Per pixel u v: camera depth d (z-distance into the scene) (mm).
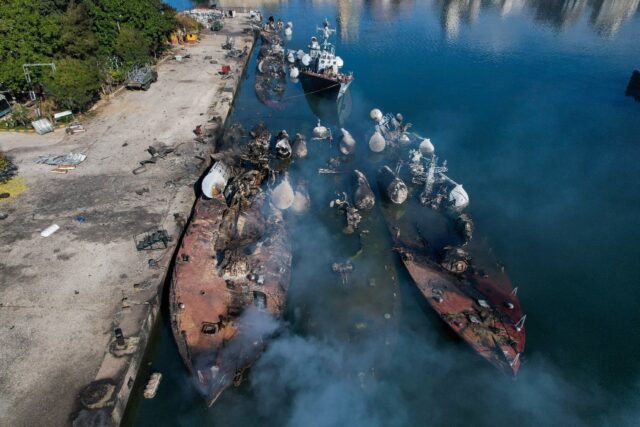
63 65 53594
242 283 31734
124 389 25312
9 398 24359
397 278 34531
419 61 86688
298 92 74250
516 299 32312
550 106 67250
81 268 32938
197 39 94062
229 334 28125
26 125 53219
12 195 40875
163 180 43906
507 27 109875
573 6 132625
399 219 40250
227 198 40344
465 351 29250
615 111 65625
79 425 23109
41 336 27766
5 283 31500
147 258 34094
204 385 25234
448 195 41531
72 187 42281
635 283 35531
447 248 35250
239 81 74625
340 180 47406
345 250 37312
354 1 142875
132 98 62969
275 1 142500
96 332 28109
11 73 51875
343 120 63469
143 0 75312
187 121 56438
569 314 32781
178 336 27812
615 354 30109
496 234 40281
